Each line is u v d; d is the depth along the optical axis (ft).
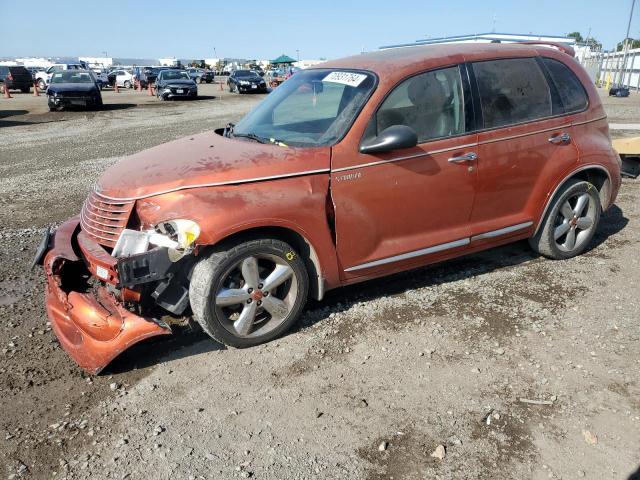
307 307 14.01
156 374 11.30
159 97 94.17
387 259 13.34
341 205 12.33
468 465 8.77
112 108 75.36
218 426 9.73
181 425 9.77
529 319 13.24
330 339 12.49
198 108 74.38
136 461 8.92
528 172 14.90
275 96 15.52
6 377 11.19
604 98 85.30
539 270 16.06
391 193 12.85
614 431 9.46
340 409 10.12
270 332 12.26
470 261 16.85
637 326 12.78
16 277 16.19
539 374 11.08
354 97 12.89
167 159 12.60
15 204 24.56
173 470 8.73
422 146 13.08
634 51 115.44
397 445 9.22
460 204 14.01
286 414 10.01
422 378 11.01
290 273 12.19
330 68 14.70
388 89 12.80
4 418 9.98
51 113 69.10
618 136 38.91
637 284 14.98
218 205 11.09
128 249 11.09
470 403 10.24
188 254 11.07
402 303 14.14
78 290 12.72
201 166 11.72
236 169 11.51
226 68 279.08
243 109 71.46
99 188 12.34
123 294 11.07
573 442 9.23
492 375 11.07
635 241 18.28
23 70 118.93
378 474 8.62
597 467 8.70
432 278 15.66
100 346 10.85
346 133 12.40
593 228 16.88
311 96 14.05
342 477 8.55
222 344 12.34
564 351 11.85
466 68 13.96
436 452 9.01
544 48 15.84
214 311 11.50
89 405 10.34
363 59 14.46
